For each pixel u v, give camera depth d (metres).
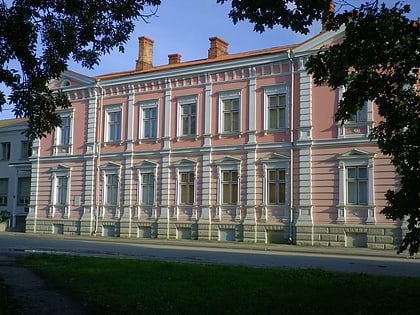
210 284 10.59
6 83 10.34
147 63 37.09
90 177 34.78
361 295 9.28
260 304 8.54
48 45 10.53
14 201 42.16
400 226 24.30
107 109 34.75
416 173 7.09
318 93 27.19
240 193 29.08
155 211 31.92
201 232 29.92
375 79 7.41
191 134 31.16
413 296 9.20
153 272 12.47
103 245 25.52
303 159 27.19
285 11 7.87
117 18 10.32
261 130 28.73
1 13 9.75
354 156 25.77
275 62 28.50
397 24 6.70
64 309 8.54
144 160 32.72
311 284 10.52
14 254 19.25
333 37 26.62
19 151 44.84
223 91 30.20
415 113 7.34
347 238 25.72
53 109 11.40
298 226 26.80
